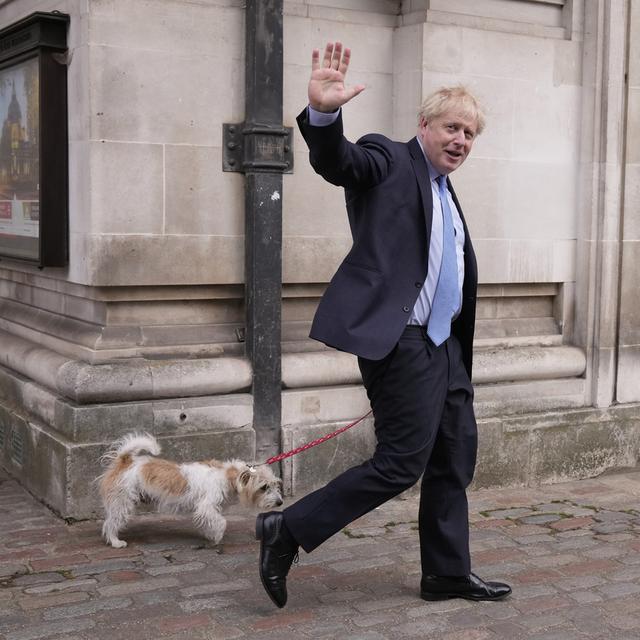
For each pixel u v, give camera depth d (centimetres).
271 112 507
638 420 606
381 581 412
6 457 564
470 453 386
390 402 360
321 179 536
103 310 507
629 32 582
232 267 518
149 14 487
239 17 509
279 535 359
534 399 580
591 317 597
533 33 580
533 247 585
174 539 459
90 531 468
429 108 359
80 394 482
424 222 355
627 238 597
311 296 551
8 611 374
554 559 444
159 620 367
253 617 371
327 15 537
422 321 363
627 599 397
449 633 360
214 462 455
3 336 615
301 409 531
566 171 593
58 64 507
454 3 554
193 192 504
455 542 385
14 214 563
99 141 481
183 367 503
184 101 499
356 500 358
